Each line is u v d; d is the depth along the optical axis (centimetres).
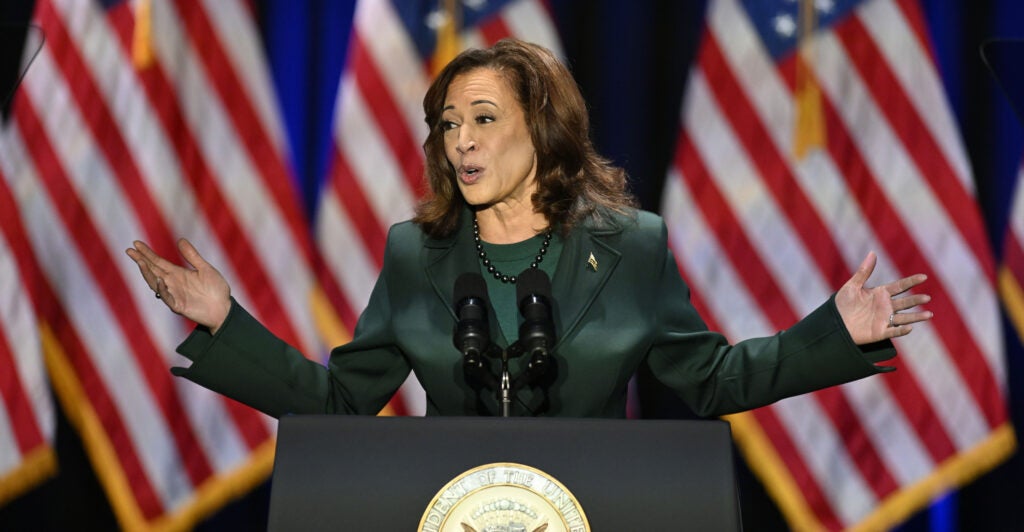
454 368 835
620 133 1822
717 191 1733
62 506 1784
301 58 1847
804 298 1705
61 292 1753
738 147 1738
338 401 891
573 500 628
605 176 907
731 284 1714
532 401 827
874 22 1753
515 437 649
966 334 1697
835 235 1714
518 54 869
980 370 1692
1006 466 1805
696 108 1752
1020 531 1795
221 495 1755
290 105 1839
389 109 1750
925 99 1734
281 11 1852
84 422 1747
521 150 855
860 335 787
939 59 1834
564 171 872
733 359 856
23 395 1742
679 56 1844
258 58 1798
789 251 1712
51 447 1753
